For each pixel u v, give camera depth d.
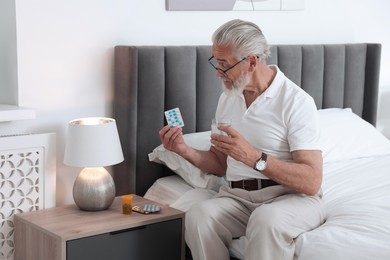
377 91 3.96
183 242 2.78
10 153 2.77
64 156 2.79
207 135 3.15
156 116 3.15
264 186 2.67
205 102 3.29
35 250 2.64
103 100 3.13
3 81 2.96
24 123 2.89
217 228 2.59
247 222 2.68
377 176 3.09
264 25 3.66
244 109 2.74
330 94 3.79
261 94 2.69
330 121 3.49
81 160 2.68
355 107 3.92
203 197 2.89
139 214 2.73
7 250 2.83
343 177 3.05
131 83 3.03
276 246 2.40
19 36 2.83
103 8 3.07
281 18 3.72
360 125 3.55
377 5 4.15
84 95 3.06
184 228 2.77
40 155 2.86
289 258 2.39
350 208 2.61
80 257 2.50
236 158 2.54
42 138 2.85
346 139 3.41
